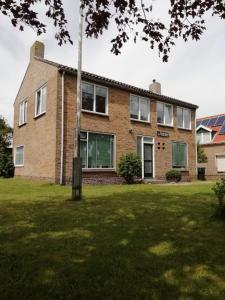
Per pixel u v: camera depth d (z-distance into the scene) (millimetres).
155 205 7680
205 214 6441
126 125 18859
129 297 2746
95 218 6082
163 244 4352
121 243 4383
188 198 9039
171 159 21641
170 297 2734
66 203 8094
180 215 6355
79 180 8930
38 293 2818
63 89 15742
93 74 17000
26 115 20156
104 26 5094
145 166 19844
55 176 15086
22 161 20516
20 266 3475
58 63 16141
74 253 3943
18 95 22203
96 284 3006
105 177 17172
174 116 22391
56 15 5070
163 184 16812
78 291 2855
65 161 15516
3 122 27859
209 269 3406
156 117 20969
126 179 17344
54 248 4145
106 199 8875
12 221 5793
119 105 18609
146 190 11641
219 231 5094
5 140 27484
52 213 6613
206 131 31266
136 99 19828
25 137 20047
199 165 30531
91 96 17172
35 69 19031
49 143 16062
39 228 5242
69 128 15883
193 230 5148
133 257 3797
